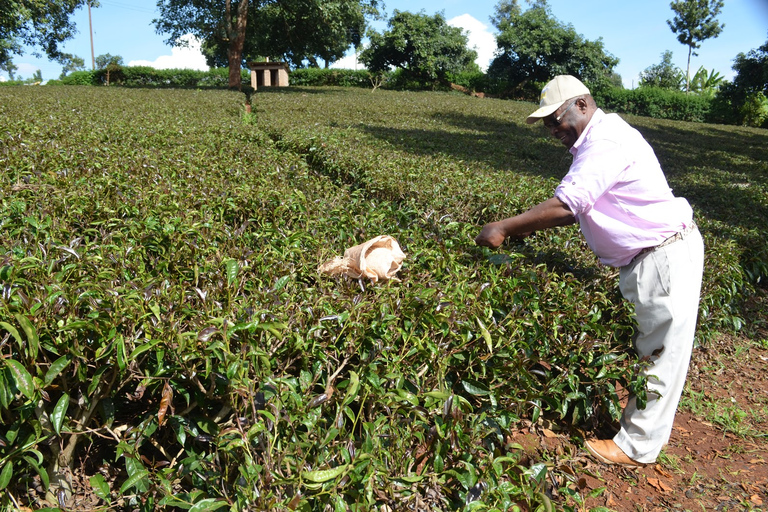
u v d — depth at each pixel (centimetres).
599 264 413
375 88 4059
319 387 260
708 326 461
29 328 191
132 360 214
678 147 1775
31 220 317
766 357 477
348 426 262
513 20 4838
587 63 4566
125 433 233
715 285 450
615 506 290
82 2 3425
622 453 316
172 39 3266
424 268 354
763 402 407
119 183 464
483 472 249
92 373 229
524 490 245
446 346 270
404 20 4484
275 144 940
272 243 360
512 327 293
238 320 227
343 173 713
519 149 1275
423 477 230
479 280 338
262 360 220
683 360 300
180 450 252
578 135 308
